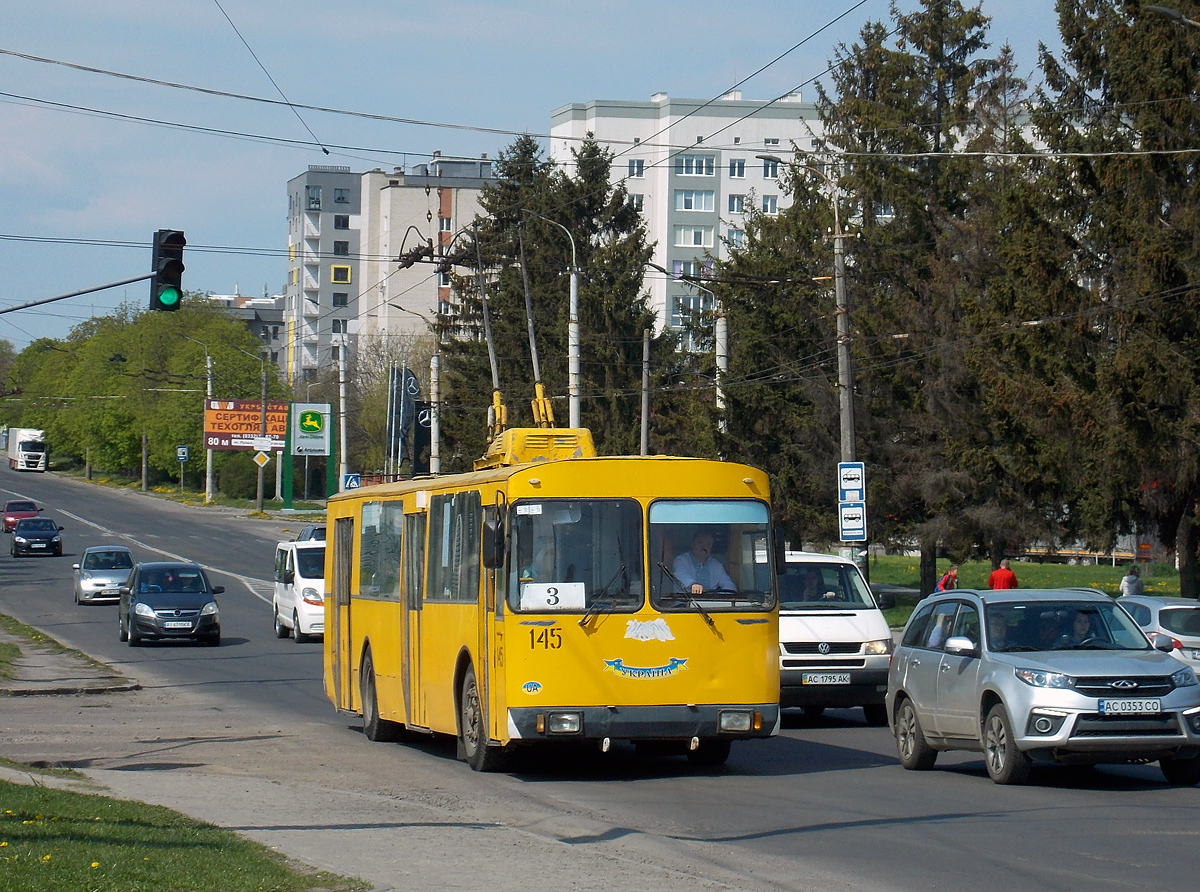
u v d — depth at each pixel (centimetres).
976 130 6109
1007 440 5031
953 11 6325
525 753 2189
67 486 16862
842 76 6500
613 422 7675
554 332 8069
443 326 9138
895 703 2111
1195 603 3086
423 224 17638
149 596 4662
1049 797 1692
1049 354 4597
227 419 13050
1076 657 1777
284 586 5022
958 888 1162
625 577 1886
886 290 6109
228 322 15550
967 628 1941
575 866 1246
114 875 1111
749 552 1941
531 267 8419
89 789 1755
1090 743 1702
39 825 1354
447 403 8425
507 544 1886
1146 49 4347
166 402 14875
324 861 1257
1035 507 5353
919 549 6228
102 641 4819
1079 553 9088
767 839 1412
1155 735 1708
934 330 5741
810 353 6122
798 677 2636
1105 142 4503
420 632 2255
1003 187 5462
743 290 6219
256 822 1509
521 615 1855
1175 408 4338
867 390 5894
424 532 2272
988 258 5588
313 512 13012
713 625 1892
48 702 3066
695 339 7912
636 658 1867
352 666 2667
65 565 8631
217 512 13288
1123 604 3170
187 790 1791
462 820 1535
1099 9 4856
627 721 1855
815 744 2420
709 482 1942
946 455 5488
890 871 1236
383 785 1872
